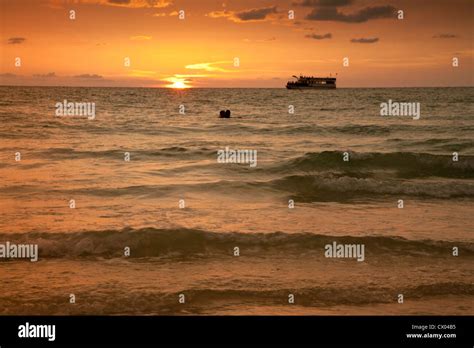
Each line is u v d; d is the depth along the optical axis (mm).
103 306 9000
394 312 9039
